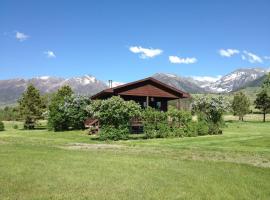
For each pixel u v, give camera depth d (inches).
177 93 1877.5
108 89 1748.3
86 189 479.2
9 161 653.3
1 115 4468.5
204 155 884.6
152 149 993.5
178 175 589.3
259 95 3806.6
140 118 1485.0
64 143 1178.6
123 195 460.1
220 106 2313.0
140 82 1798.7
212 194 493.4
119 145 1118.4
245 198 490.0
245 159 836.6
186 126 1530.5
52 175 546.9
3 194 440.5
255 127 2365.9
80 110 2062.0
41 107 2669.8
